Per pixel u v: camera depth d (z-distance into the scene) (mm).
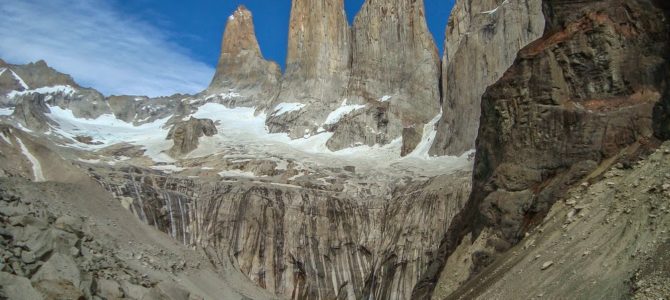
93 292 31047
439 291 59031
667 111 50281
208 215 110438
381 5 166375
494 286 47125
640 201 42406
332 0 171000
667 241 36812
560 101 59312
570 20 62406
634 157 49625
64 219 36156
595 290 37688
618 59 58562
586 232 44344
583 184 51219
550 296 40344
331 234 111625
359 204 115812
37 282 28812
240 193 113812
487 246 57125
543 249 46688
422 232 107375
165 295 35094
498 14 136125
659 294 33125
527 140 60031
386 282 105938
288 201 114250
